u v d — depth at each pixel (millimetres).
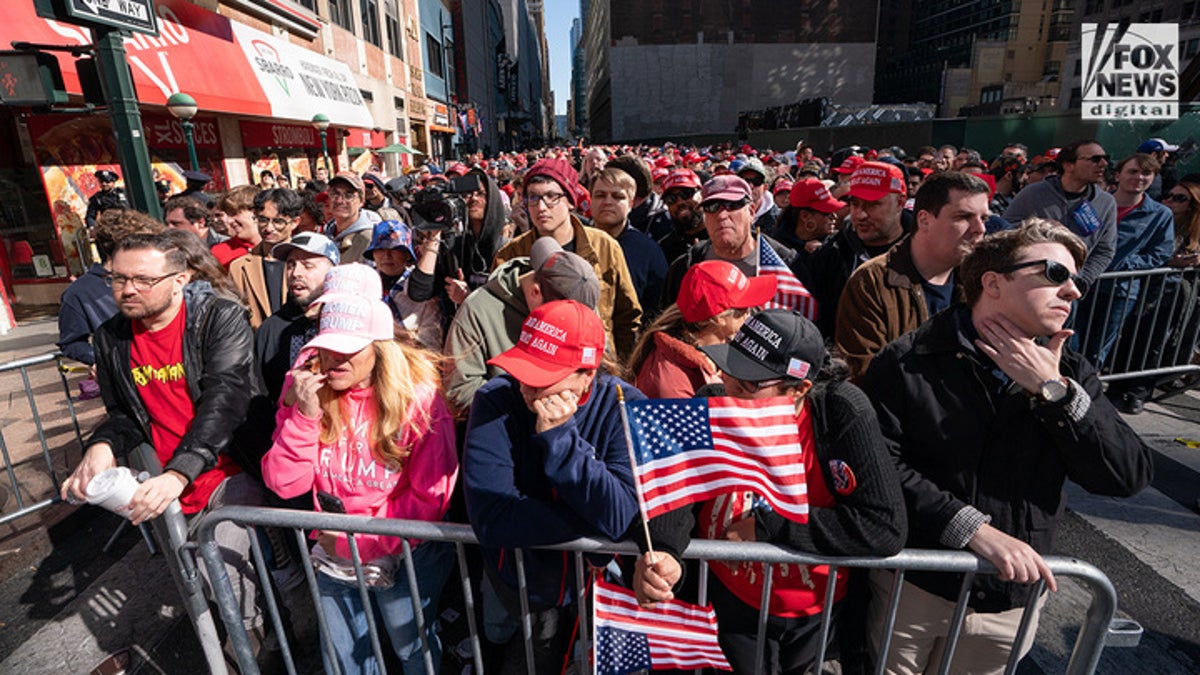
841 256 3439
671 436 1628
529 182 3223
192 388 2445
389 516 2111
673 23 70375
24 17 7582
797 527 1627
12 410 5539
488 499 1710
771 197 6363
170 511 2137
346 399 2061
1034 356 1583
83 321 3684
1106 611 1655
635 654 1830
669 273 3740
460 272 3434
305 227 4879
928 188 2406
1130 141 12523
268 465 2035
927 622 1880
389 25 27844
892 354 1848
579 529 1682
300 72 15859
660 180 8930
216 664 2326
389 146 26188
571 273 2234
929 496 1708
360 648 2264
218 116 12562
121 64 3896
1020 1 77188
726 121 72938
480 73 62156
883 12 103812
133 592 3285
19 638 2982
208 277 2648
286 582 2762
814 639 1878
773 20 70812
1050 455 1705
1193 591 3016
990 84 78625
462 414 2529
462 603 2975
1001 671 1919
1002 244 1617
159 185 9023
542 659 2146
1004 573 1597
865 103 73375
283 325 2932
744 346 1639
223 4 13188
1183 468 4055
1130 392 4930
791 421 1610
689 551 1648
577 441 1634
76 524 3834
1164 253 4766
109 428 2385
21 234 9141
